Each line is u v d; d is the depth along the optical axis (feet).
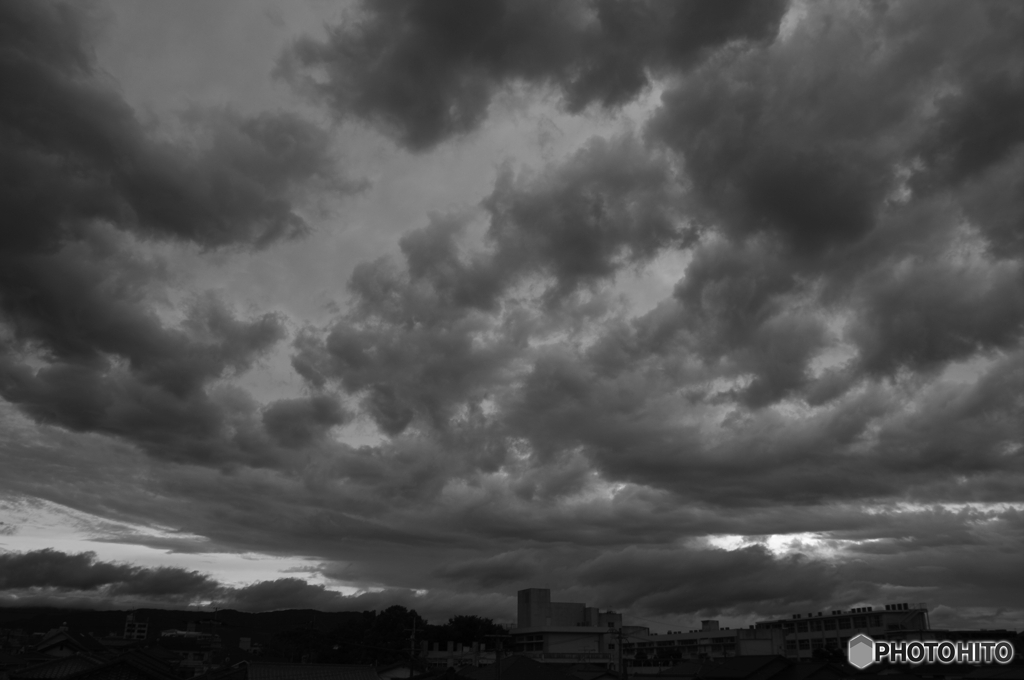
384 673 288.51
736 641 365.20
